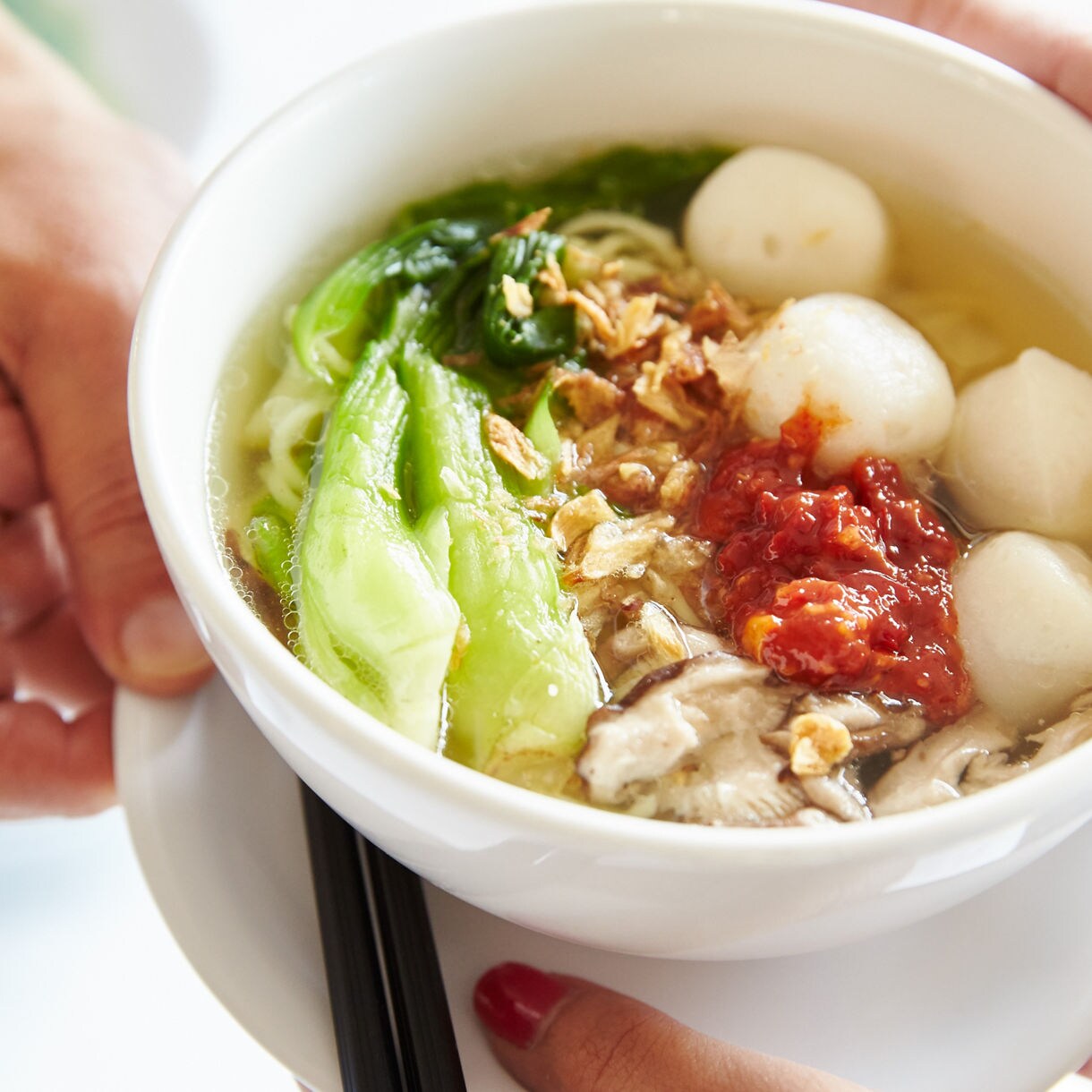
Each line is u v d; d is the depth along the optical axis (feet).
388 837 0.97
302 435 1.13
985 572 1.09
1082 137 1.13
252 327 1.13
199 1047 1.37
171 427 1.03
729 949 0.98
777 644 1.04
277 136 1.12
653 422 1.16
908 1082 1.01
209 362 1.09
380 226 1.21
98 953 1.40
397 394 1.14
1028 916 1.05
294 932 1.05
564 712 1.04
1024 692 1.07
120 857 1.45
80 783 1.26
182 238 1.07
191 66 1.74
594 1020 1.02
